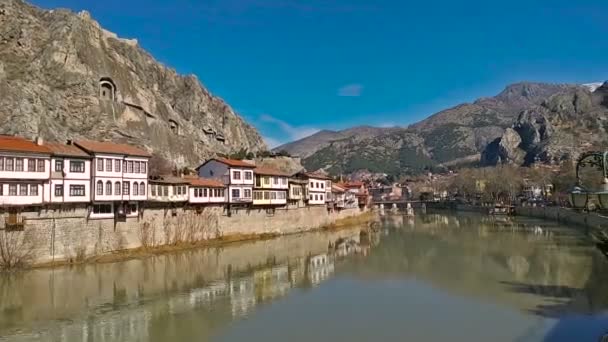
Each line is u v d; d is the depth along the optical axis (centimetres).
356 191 19550
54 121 11194
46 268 6291
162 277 6016
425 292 5300
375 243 10000
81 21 14138
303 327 4022
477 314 4381
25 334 3809
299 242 10081
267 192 10962
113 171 7231
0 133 9206
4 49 11706
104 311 4466
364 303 4831
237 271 6562
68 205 6694
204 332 3881
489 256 7869
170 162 12938
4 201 6009
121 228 7481
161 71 19875
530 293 5169
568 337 3712
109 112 13150
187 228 8706
